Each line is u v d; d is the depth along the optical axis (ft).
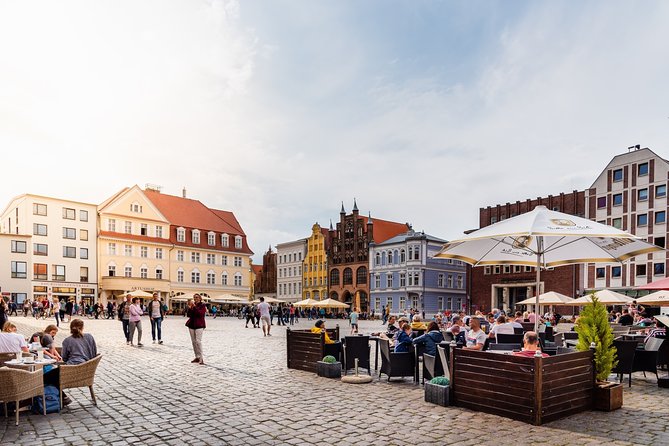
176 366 48.03
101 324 123.75
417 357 39.40
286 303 270.87
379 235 293.02
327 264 307.58
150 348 64.44
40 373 28.14
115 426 26.43
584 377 29.53
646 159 186.91
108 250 235.81
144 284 239.09
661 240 179.93
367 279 284.20
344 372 44.01
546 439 24.06
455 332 49.67
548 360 27.22
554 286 212.23
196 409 30.17
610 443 23.49
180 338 81.05
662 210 180.75
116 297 235.40
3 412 28.76
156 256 252.83
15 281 207.00
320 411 29.60
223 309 272.72
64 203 224.33
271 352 61.00
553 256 40.78
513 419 27.63
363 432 25.30
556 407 27.61
